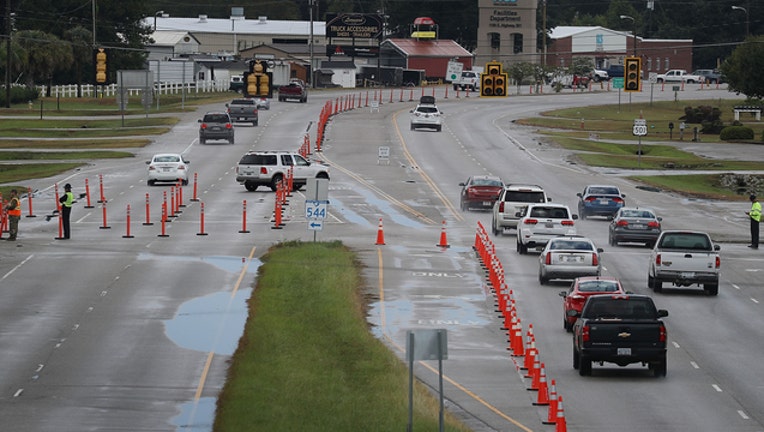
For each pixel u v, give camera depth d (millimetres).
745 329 80188
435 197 159375
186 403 58375
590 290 78312
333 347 72250
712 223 141625
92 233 120500
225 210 140000
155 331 75875
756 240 121188
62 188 160125
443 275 100062
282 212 139250
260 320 78938
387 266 103562
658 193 171000
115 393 60406
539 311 85562
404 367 67438
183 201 147875
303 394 59812
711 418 56906
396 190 164875
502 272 91938
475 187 145750
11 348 70938
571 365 69125
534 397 61750
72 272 97188
